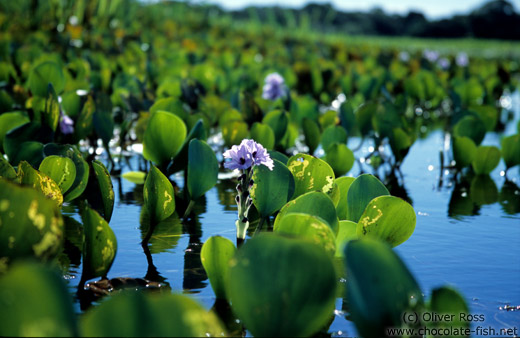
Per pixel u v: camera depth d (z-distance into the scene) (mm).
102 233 2064
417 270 2410
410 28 43656
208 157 2992
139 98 6000
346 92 8766
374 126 5156
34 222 1882
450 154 5223
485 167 4363
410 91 8367
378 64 13094
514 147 4312
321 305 1605
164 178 2582
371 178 2697
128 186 3740
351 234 2443
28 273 1360
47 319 1354
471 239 2822
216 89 7590
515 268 2449
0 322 1346
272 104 5953
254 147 2398
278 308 1597
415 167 4645
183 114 4555
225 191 3660
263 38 16562
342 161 3920
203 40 13922
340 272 2340
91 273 2131
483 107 6203
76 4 11742
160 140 3537
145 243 2660
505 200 3627
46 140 3781
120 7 14016
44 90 4867
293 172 2801
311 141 4750
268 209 2736
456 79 9867
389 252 1587
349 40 21812
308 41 17266
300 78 9070
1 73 6363
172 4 17891
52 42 9766
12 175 2568
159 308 1423
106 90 6734
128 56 9742
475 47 31844
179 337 1419
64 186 2922
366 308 1498
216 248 1995
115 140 5195
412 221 2387
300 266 1589
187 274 2312
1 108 4609
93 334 1400
